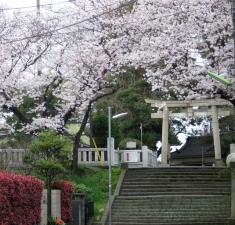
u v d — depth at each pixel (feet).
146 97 123.44
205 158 153.17
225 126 127.95
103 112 131.03
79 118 128.67
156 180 90.38
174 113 109.19
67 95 90.02
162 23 76.59
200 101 102.99
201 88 71.92
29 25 88.28
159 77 74.84
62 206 65.62
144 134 129.39
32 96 89.51
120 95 124.77
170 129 143.54
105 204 83.82
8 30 87.45
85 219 73.61
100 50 86.58
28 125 88.38
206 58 71.92
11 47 85.35
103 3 88.12
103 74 89.04
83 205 72.79
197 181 89.45
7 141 96.37
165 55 73.36
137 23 79.77
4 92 86.33
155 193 86.28
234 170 68.44
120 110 128.16
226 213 77.41
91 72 88.79
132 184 90.02
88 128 138.21
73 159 92.58
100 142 112.68
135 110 126.21
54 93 91.76
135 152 106.73
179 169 93.76
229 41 69.87
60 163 66.23
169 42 72.79
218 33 70.85
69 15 88.58
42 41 88.94
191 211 78.69
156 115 107.34
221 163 104.17
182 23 73.26
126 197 83.76
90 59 87.15
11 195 50.19
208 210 78.54
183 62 74.49
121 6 85.87
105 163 103.24
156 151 127.24
